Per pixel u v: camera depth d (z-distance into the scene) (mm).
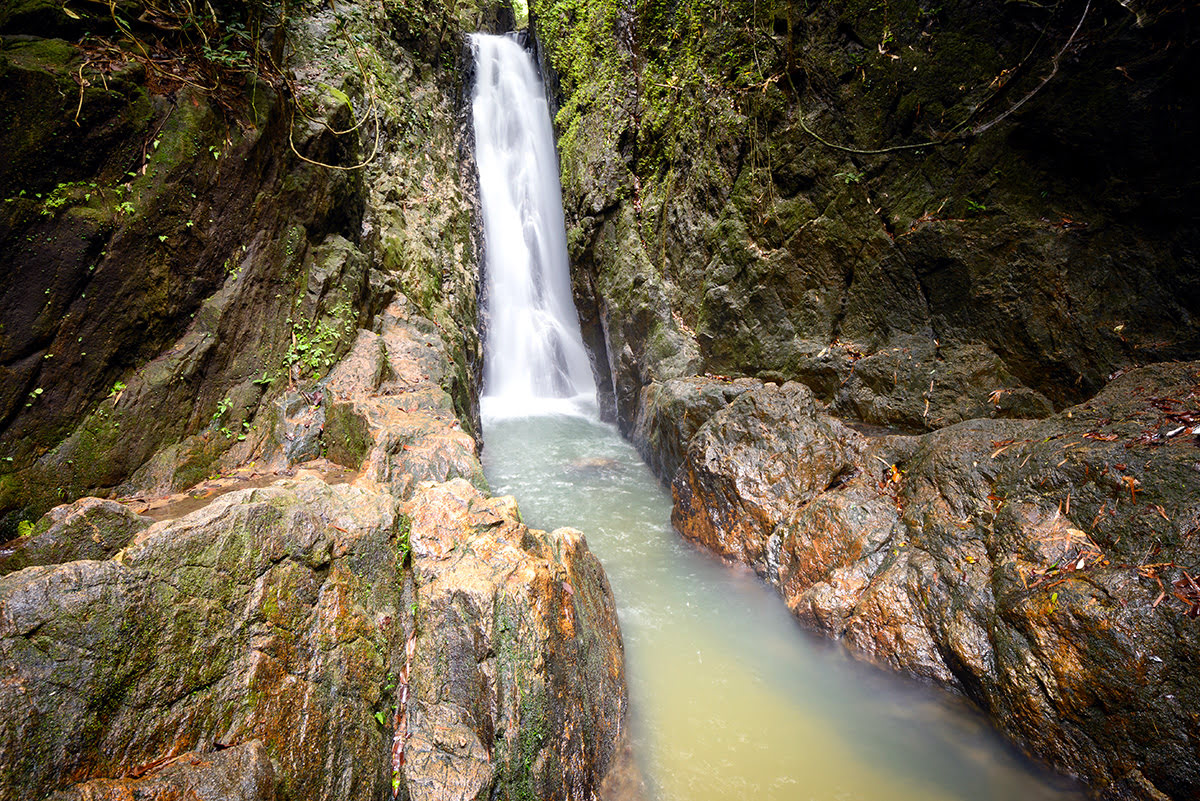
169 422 4848
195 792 2117
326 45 8758
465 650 3336
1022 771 3826
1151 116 4926
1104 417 4668
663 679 4777
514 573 3582
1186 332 5012
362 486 4371
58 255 4137
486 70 13320
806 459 6047
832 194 7344
